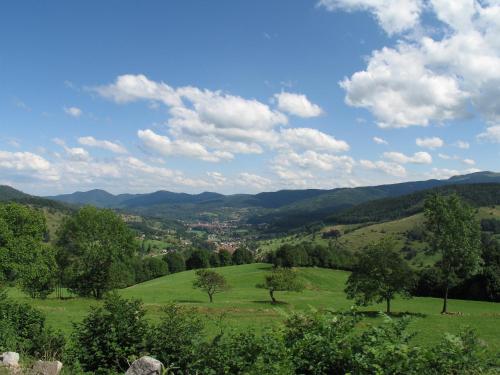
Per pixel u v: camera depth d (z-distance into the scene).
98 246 63.66
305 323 10.02
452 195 53.41
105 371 12.60
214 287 77.44
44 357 14.39
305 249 142.62
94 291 65.56
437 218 52.59
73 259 65.06
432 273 89.44
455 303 74.69
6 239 54.44
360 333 9.44
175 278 120.44
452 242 51.75
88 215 64.38
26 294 66.19
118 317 13.48
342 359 8.52
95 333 13.47
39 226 59.03
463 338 8.62
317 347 8.87
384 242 55.78
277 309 10.67
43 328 17.52
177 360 11.64
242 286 105.69
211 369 9.93
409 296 55.00
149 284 110.50
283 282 73.31
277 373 8.20
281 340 9.26
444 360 7.96
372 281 54.69
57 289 75.88
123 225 67.12
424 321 46.16
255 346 9.55
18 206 57.88
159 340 12.39
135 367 10.49
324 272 131.00
